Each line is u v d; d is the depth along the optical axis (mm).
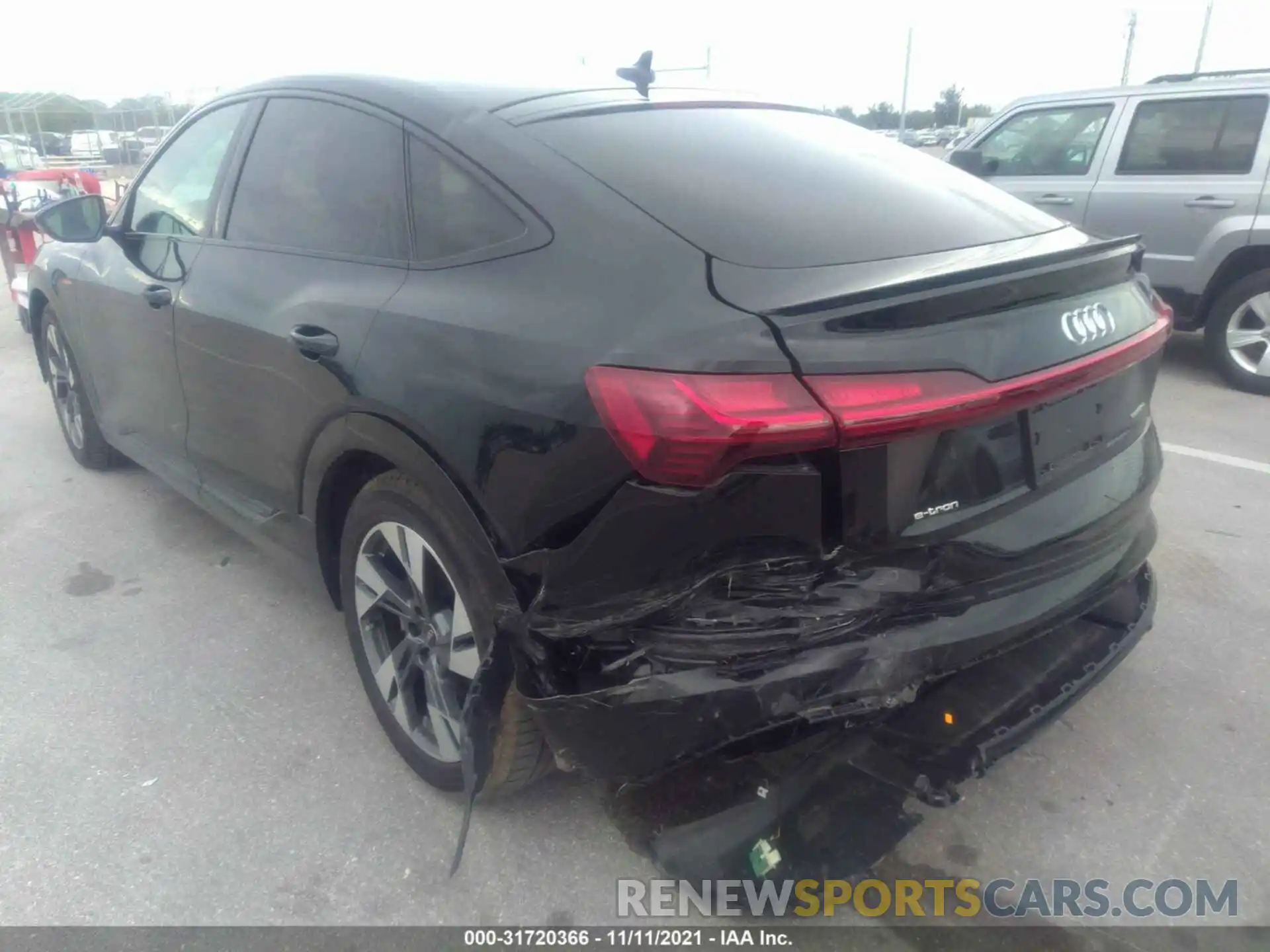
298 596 3758
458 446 2195
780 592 1958
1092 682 2410
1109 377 2354
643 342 1923
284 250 2947
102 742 2902
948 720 2191
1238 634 3402
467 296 2279
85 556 4078
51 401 6277
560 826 2578
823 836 2264
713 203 2221
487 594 2215
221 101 3547
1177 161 6500
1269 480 4777
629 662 2004
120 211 4047
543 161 2342
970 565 2094
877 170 2635
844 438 1840
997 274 2033
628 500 1912
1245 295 6250
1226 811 2609
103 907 2322
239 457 3211
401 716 2713
